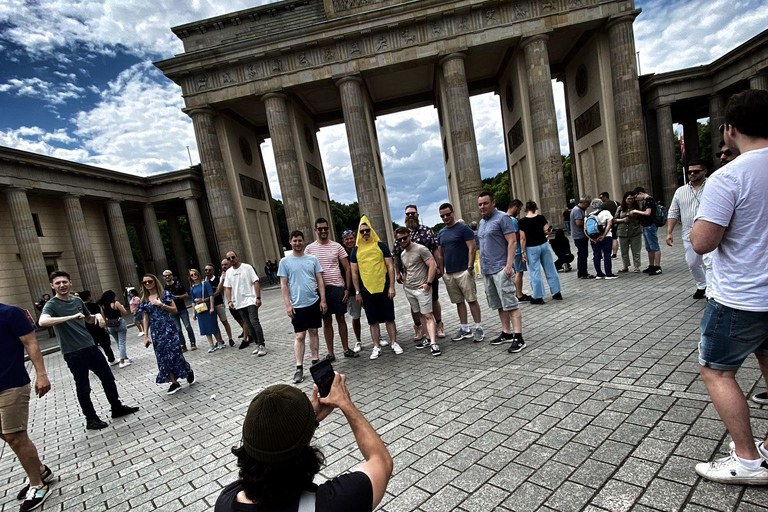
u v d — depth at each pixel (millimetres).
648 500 2264
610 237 9430
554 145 25422
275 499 1080
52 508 3318
